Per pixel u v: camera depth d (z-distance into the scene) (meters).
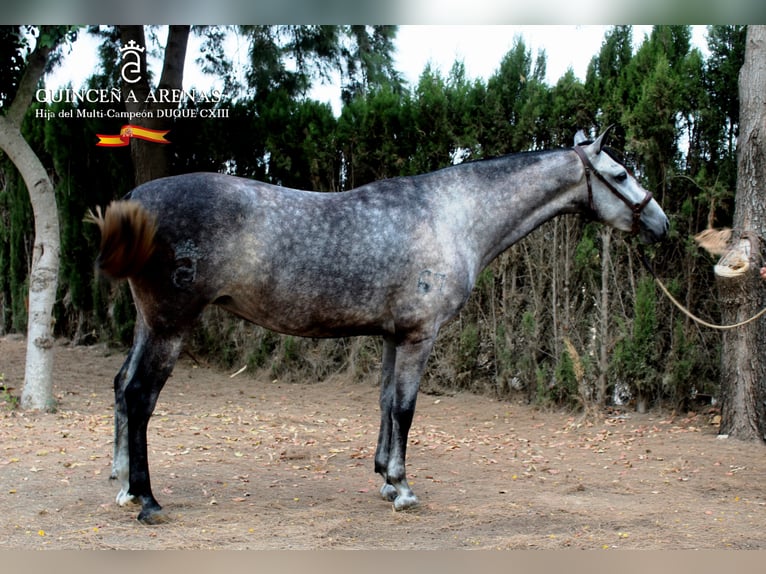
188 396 8.50
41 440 5.90
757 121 6.40
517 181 4.69
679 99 7.34
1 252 12.19
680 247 7.69
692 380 7.57
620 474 5.50
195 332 10.34
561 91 8.12
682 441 6.59
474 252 4.59
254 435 6.52
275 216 4.10
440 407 8.21
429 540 3.92
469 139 8.48
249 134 9.89
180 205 3.96
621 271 7.93
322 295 4.19
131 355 4.45
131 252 3.83
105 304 10.73
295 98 11.05
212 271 4.00
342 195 4.38
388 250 4.27
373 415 7.78
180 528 4.00
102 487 4.73
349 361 9.43
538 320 8.26
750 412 6.55
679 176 7.54
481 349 8.73
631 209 4.77
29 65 6.98
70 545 3.68
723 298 6.62
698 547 3.83
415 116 8.77
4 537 3.79
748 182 6.47
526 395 8.35
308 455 5.86
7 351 10.60
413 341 4.41
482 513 4.42
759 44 6.44
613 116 7.81
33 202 7.06
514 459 5.97
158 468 5.29
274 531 3.99
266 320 4.25
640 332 7.62
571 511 4.48
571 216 8.08
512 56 8.46
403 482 4.50
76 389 8.45
